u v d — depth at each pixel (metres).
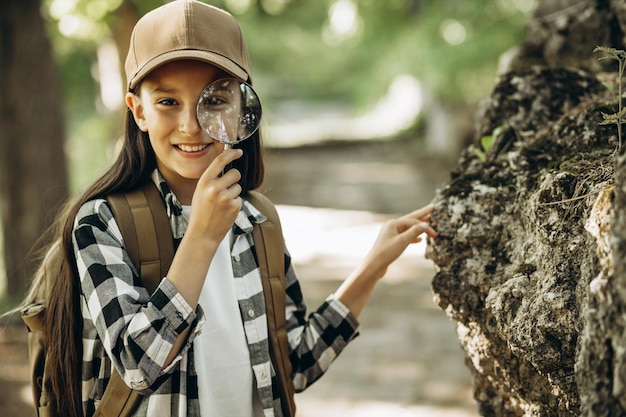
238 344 1.62
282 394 1.67
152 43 1.55
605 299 1.07
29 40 5.99
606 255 1.13
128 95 1.63
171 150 1.58
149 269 1.56
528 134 2.01
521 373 1.67
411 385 4.23
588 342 1.13
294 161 14.91
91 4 6.87
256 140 1.81
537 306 1.47
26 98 5.98
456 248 1.79
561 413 1.53
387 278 6.58
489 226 1.76
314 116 23.61
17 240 5.99
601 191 1.29
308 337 1.81
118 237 1.57
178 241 1.60
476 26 10.84
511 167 1.81
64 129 6.27
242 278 1.66
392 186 11.72
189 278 1.45
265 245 1.72
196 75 1.55
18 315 5.31
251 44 17.98
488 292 1.74
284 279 1.75
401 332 5.17
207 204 1.45
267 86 20.83
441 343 4.92
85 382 1.60
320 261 7.27
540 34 2.67
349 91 17.30
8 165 5.98
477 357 1.82
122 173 1.63
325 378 4.40
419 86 16.73
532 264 1.57
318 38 18.59
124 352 1.43
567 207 1.46
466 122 13.74
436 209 1.83
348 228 8.77
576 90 2.09
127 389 1.53
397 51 12.86
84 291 1.51
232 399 1.59
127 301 1.47
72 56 11.18
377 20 13.98
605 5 2.44
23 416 3.91
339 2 14.38
